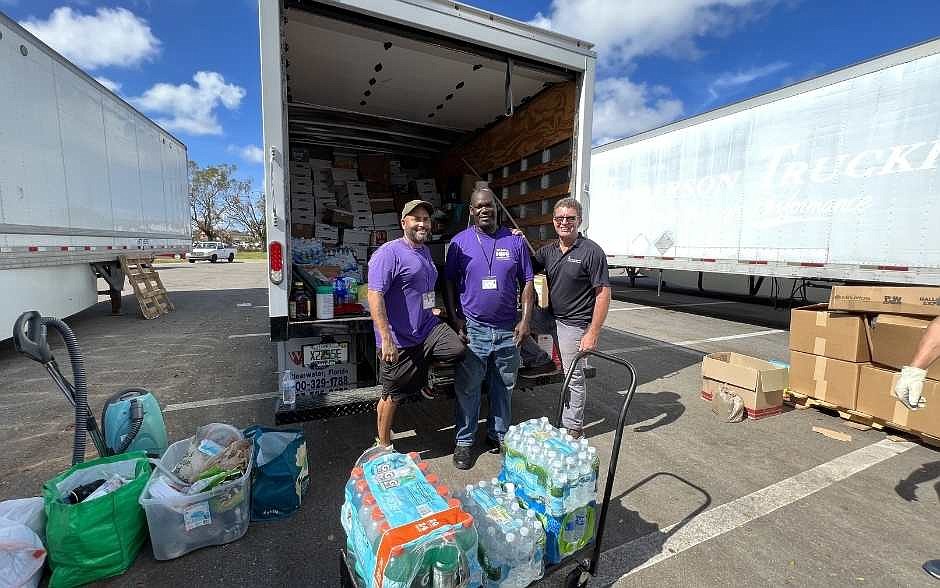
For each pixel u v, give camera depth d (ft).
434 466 9.40
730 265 24.21
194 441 7.68
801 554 6.87
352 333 8.99
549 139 12.91
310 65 12.32
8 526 5.66
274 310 8.41
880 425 11.23
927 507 8.13
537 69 11.07
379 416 8.92
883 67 17.49
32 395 13.43
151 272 29.35
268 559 6.62
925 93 16.40
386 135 18.61
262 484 7.48
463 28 9.43
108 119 23.99
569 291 10.12
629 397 5.93
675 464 9.66
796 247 20.99
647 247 29.89
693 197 26.32
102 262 25.14
